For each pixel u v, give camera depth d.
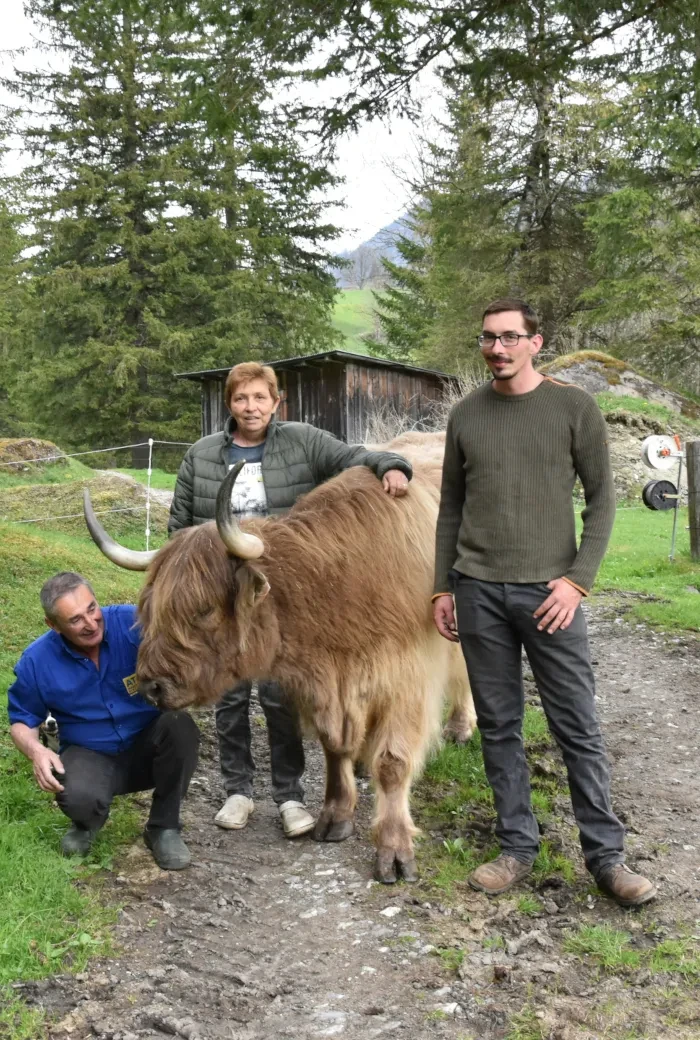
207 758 5.03
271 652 3.58
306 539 3.69
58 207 28.38
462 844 3.87
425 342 32.66
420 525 4.00
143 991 2.91
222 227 29.11
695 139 15.32
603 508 3.36
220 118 8.02
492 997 2.85
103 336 29.11
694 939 3.12
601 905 3.38
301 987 2.95
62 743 3.88
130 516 11.95
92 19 7.81
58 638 3.74
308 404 19.31
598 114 23.80
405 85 8.40
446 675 4.21
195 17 7.67
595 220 20.75
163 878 3.67
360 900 3.50
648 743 5.31
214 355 28.86
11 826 3.83
